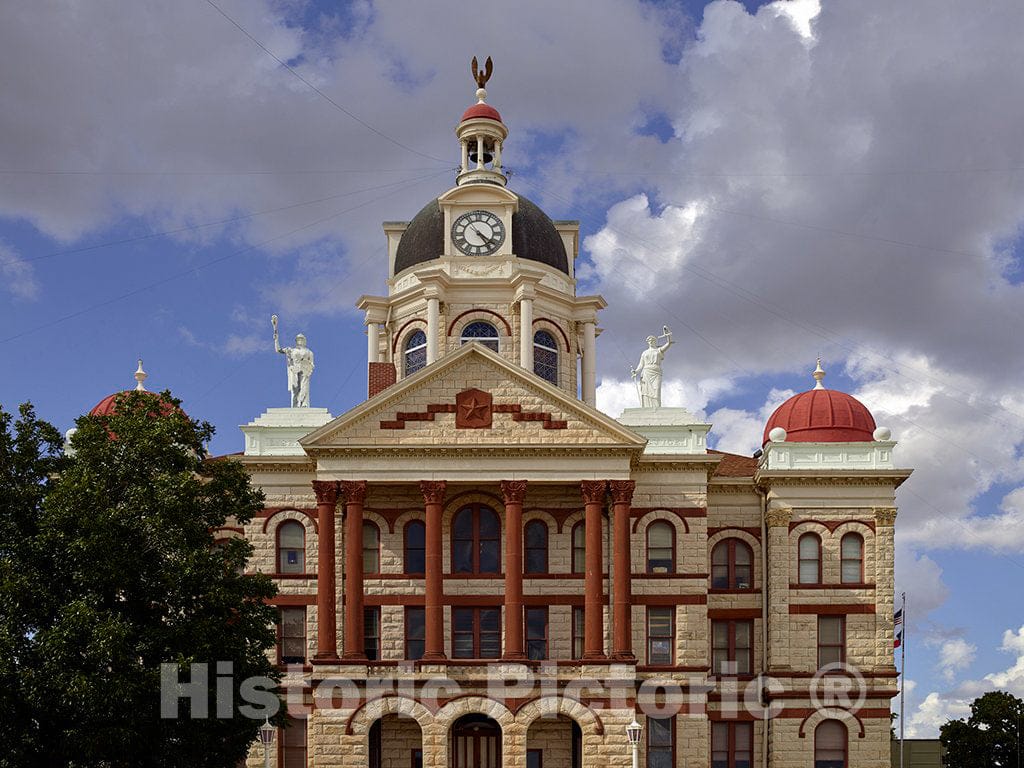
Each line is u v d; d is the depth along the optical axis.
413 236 74.19
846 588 64.12
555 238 74.94
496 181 74.75
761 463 66.94
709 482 65.62
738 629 65.19
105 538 44.06
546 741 61.19
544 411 60.62
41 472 47.59
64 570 45.25
